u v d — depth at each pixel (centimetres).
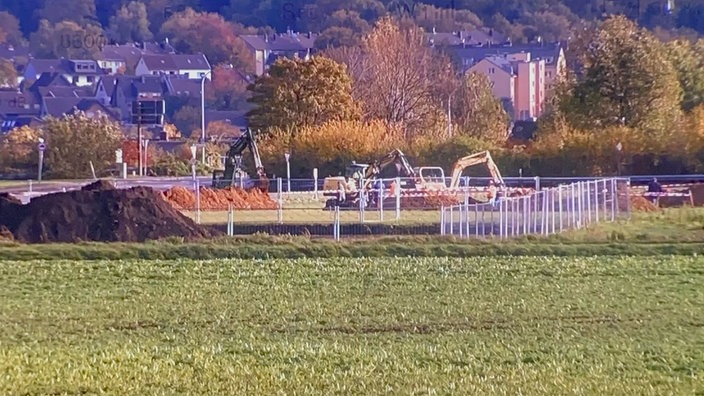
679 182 8231
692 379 2159
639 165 8794
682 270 3953
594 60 9731
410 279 3700
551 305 3142
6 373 2159
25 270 3919
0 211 5219
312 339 2608
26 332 2709
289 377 2155
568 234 5141
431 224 5694
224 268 3988
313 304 3156
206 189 7075
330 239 4922
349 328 2769
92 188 5616
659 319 2914
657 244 4766
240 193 7019
